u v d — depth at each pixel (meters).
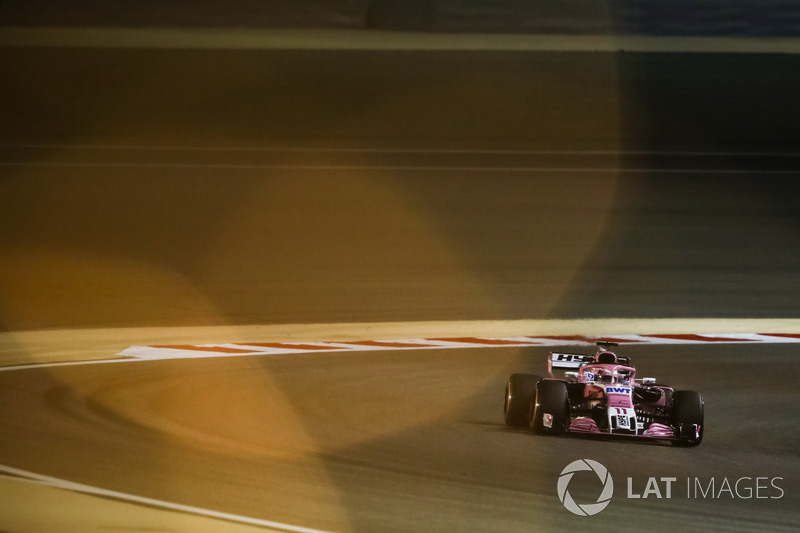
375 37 178.38
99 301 66.31
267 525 29.11
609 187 110.19
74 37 171.00
